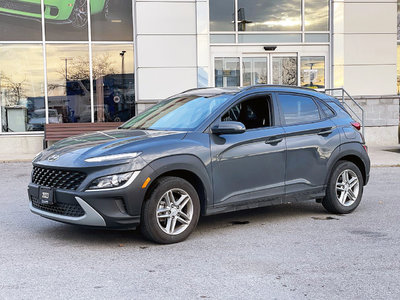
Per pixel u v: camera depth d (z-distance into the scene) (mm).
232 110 5848
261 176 5887
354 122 6973
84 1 14992
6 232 5852
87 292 3943
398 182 9523
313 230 5938
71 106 15094
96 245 5277
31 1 14773
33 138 14906
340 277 4297
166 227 5262
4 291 3965
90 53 15078
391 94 15695
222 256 4891
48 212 5309
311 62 15547
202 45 14688
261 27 15305
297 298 3828
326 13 15562
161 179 5199
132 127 6199
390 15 15555
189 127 5637
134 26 14945
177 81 14680
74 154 5168
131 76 15297
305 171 6289
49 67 14953
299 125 6297
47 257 4863
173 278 4262
